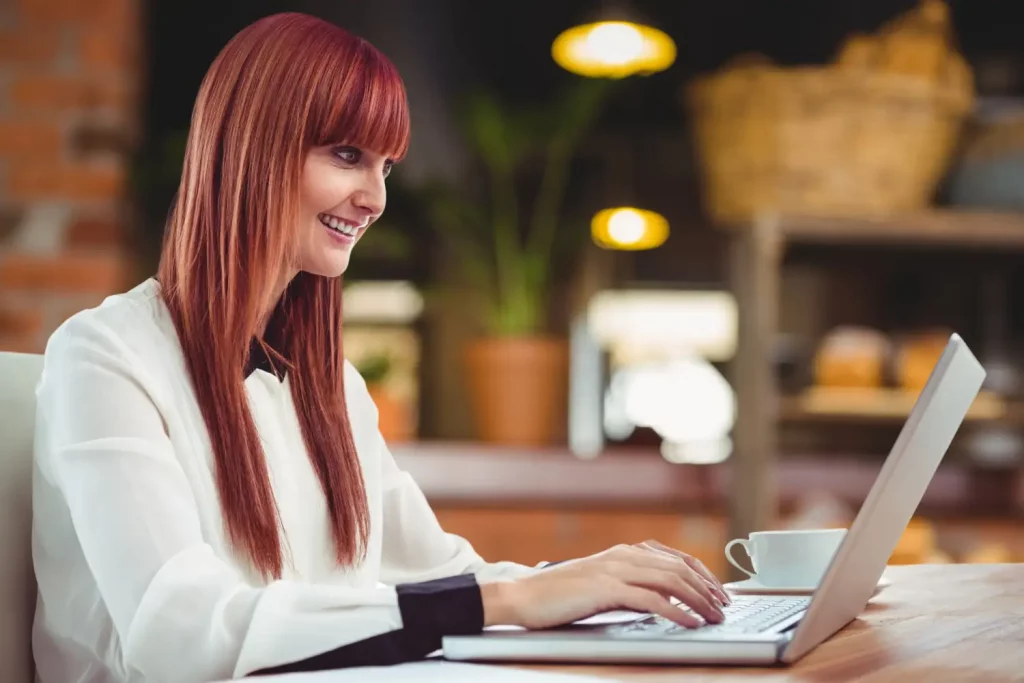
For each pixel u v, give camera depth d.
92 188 3.44
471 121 4.27
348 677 0.91
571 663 0.95
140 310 1.29
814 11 5.20
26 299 3.41
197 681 1.03
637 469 3.41
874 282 4.57
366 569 1.45
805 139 3.21
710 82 3.33
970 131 3.46
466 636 0.98
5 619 1.24
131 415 1.16
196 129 1.31
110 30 3.47
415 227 4.94
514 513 3.41
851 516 3.35
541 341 3.71
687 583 1.04
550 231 4.17
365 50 1.30
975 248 3.33
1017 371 3.77
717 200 3.37
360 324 5.09
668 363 5.96
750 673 0.90
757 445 3.18
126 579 1.08
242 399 1.28
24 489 1.28
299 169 1.27
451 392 5.09
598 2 4.79
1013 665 0.94
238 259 1.27
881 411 3.44
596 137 5.55
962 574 1.57
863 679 0.88
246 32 1.30
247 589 1.05
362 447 1.53
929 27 3.32
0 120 3.44
